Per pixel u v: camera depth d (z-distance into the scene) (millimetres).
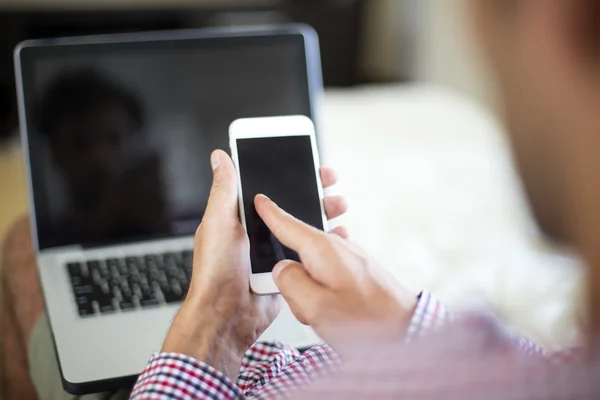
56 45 898
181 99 938
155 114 931
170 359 461
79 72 907
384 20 3318
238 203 563
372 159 1608
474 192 1455
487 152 1688
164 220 928
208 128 944
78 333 722
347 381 331
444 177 1527
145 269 850
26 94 890
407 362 325
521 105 232
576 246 240
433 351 327
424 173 1545
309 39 963
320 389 337
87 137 908
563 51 216
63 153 900
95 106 913
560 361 317
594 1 211
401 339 369
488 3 223
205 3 3131
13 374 872
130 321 746
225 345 517
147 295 794
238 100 950
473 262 1154
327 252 416
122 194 918
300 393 355
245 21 2582
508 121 240
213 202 533
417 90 2270
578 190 229
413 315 389
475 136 1795
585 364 285
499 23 223
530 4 216
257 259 548
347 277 406
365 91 2250
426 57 3105
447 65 2869
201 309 506
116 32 2391
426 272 1111
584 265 240
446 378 311
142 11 2396
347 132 1775
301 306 417
